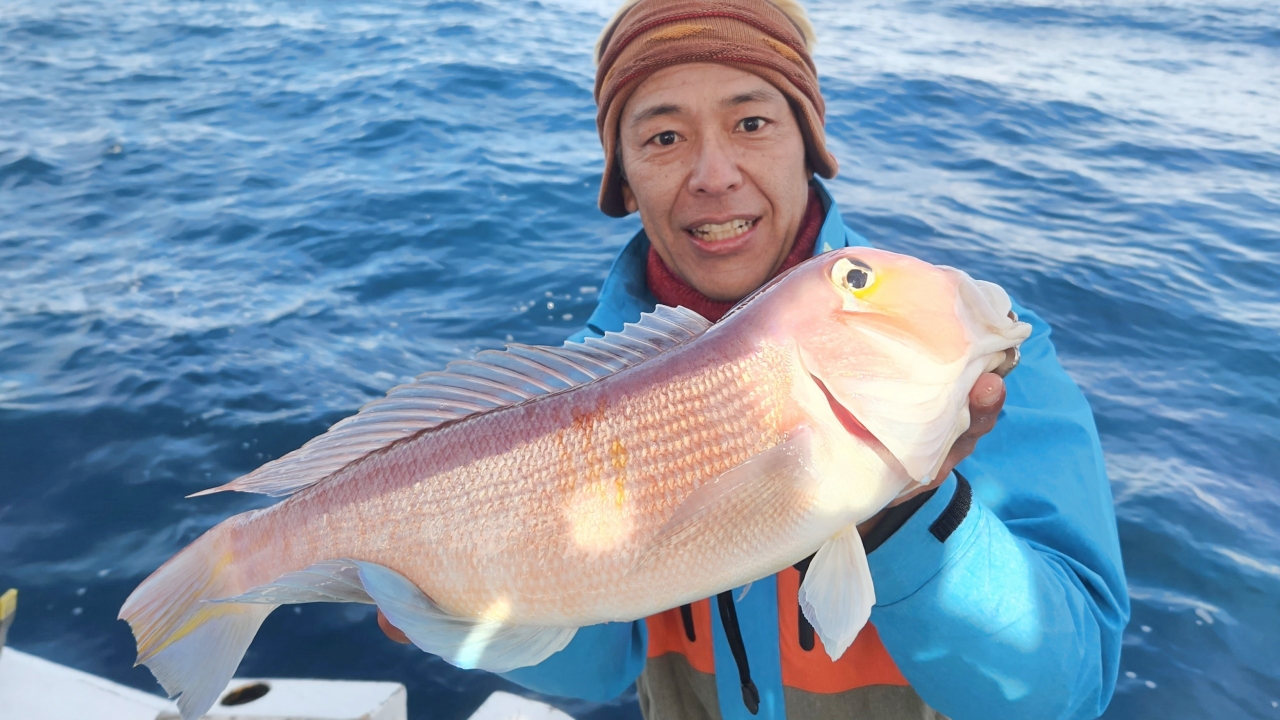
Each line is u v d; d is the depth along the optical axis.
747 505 0.46
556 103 3.53
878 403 0.46
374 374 1.79
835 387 0.47
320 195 2.70
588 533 0.48
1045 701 0.54
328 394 1.72
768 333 0.48
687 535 0.47
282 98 3.69
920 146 3.23
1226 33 5.68
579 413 0.49
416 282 2.16
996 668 0.53
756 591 0.67
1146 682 1.12
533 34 4.62
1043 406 0.65
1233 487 1.45
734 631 0.68
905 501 0.51
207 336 1.93
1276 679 1.12
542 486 0.49
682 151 0.66
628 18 0.69
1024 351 0.69
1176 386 1.73
